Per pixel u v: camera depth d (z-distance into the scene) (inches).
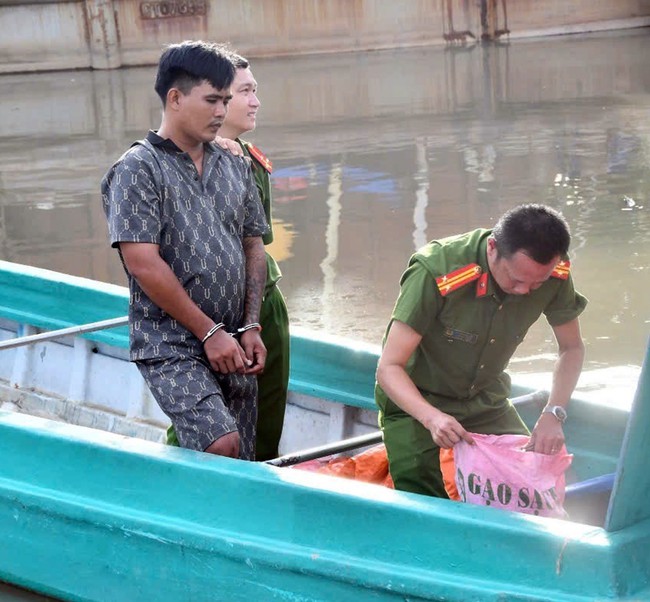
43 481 149.3
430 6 986.1
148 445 144.5
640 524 122.3
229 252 148.6
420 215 415.5
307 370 195.2
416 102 696.4
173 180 144.3
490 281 138.9
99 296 218.4
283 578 132.4
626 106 644.7
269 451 186.4
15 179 517.0
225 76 143.2
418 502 128.4
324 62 922.7
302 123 636.7
